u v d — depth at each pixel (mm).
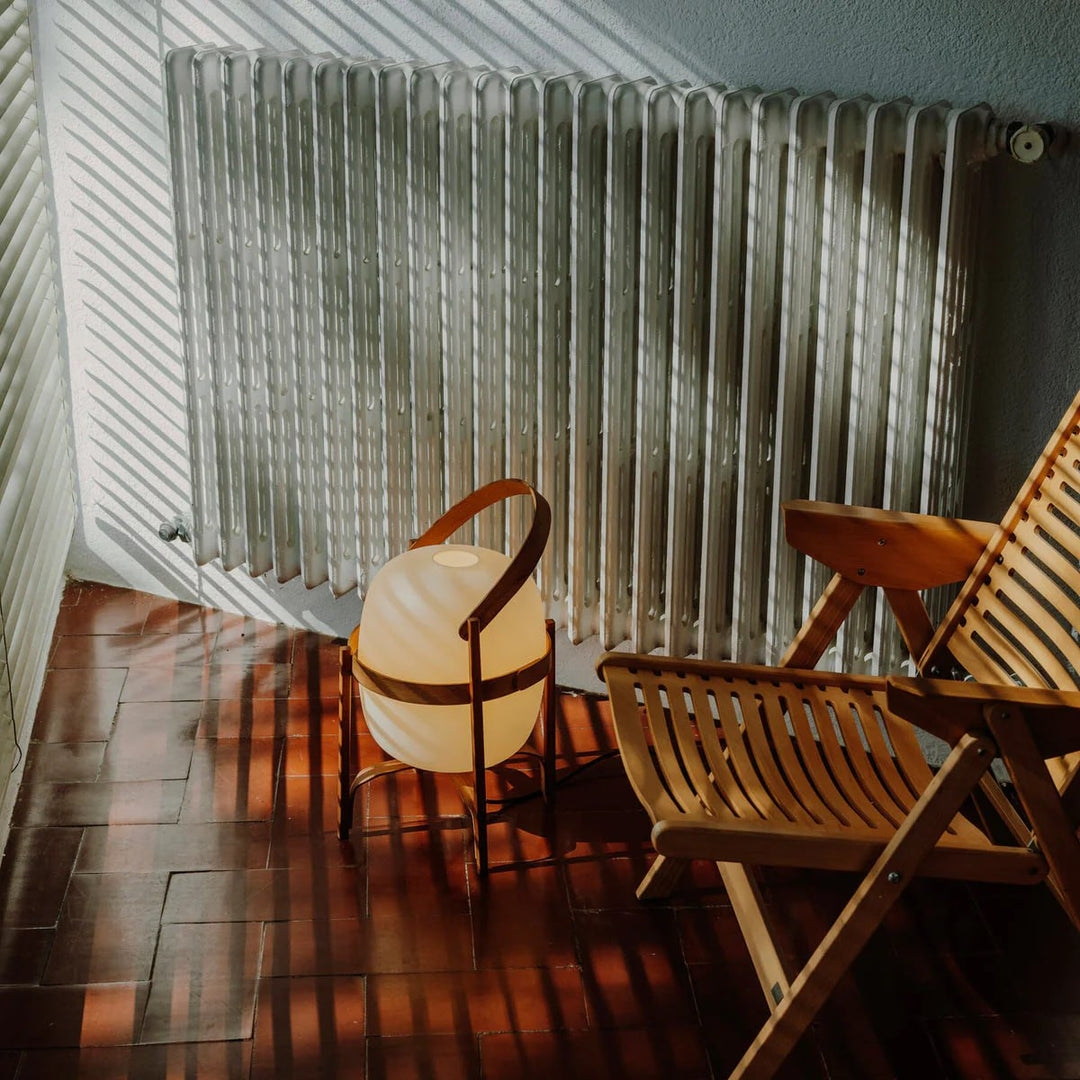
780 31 2750
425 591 2580
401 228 2990
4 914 2561
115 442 3654
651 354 2850
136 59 3248
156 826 2820
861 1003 2414
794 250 2660
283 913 2594
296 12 3105
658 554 3068
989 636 2455
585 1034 2338
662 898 2662
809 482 2988
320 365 3193
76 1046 2279
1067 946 2568
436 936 2549
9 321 3002
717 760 2268
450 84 2809
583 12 2885
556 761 3086
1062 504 2354
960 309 2643
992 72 2617
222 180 3068
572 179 2814
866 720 2441
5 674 2764
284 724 3195
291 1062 2264
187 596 3752
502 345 3023
